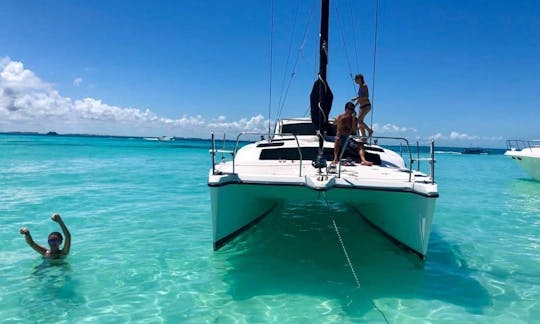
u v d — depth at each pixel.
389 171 5.45
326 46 6.41
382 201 5.54
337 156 6.05
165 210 8.91
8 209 8.66
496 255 6.08
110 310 4.08
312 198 5.64
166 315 4.01
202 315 4.03
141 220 7.89
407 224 5.30
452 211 9.55
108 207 9.15
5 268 5.15
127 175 15.96
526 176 18.86
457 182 15.93
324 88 6.45
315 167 5.30
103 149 39.75
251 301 4.38
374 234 6.66
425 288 4.78
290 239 6.68
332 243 6.48
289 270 5.31
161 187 12.62
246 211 5.93
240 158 6.27
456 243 6.72
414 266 5.33
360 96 6.79
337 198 5.61
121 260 5.54
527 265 5.63
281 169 5.45
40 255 5.66
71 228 7.18
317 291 4.67
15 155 26.48
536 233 7.45
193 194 11.26
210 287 4.72
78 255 5.71
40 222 7.51
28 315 3.94
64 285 4.67
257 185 5.03
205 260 5.61
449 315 4.10
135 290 4.58
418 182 4.80
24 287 4.59
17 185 12.28
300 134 8.62
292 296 4.52
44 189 11.61
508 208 9.98
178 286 4.73
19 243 6.20
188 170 18.77
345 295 4.57
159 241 6.45
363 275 5.17
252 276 5.09
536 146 15.28
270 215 7.25
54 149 36.50
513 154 15.94
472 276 5.20
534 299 4.50
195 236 6.78
